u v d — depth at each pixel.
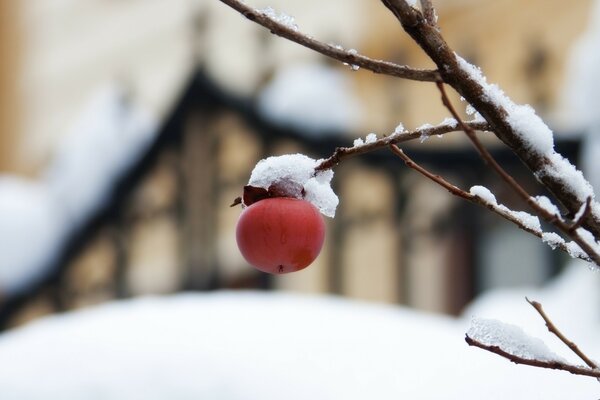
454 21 8.38
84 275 8.17
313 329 4.49
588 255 1.52
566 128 6.32
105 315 4.82
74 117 11.82
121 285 8.12
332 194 2.04
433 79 1.66
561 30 7.34
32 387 4.21
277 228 1.92
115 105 8.37
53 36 12.48
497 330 1.86
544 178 1.69
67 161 8.47
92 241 8.11
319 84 7.38
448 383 3.99
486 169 6.80
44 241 8.28
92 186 8.08
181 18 10.43
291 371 4.13
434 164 6.94
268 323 4.54
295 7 9.46
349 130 7.28
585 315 6.22
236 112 7.36
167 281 8.05
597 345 5.65
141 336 4.44
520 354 1.83
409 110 8.11
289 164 2.04
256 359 4.21
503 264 8.21
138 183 7.88
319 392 4.01
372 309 4.86
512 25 7.81
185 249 7.84
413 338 4.43
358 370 4.14
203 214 7.76
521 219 1.73
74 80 12.00
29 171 12.30
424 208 7.38
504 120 1.67
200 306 4.81
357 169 7.23
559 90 7.23
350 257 7.84
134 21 11.22
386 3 1.64
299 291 8.38
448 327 4.74
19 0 13.13
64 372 4.24
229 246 8.34
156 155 7.77
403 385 4.02
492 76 7.97
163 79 10.61
